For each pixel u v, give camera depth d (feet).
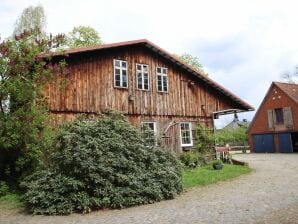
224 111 72.08
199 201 32.96
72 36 110.32
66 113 49.42
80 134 35.42
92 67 53.62
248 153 129.59
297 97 122.83
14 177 42.98
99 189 32.32
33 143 40.47
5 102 42.06
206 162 64.49
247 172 55.47
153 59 62.90
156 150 39.78
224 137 159.02
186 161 59.62
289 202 29.60
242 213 26.40
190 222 24.72
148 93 60.64
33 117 40.19
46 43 44.11
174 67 66.08
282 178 46.32
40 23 101.40
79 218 28.81
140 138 38.22
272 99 128.26
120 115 40.09
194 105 67.56
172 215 27.50
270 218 24.20
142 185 34.42
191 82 67.62
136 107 58.34
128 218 27.50
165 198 35.73
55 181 32.78
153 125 60.64
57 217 29.68
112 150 35.12
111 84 55.57
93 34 112.06
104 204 32.19
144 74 60.90
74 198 31.42
